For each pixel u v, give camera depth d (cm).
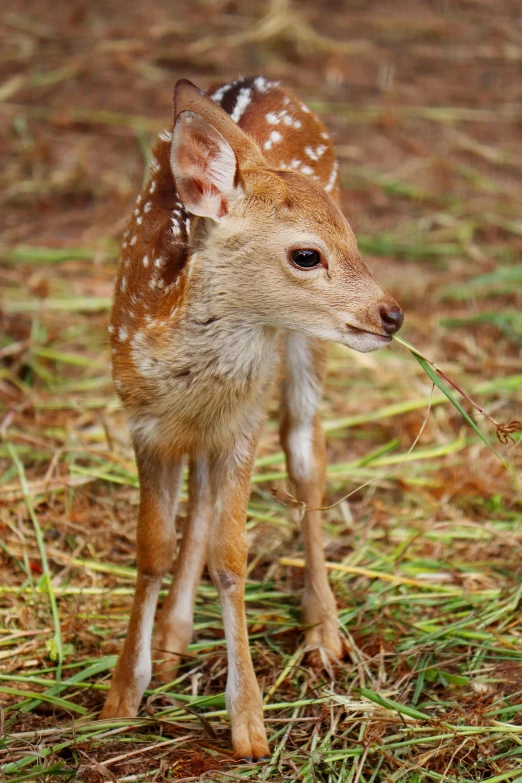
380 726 823
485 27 2184
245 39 2042
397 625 959
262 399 844
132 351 830
